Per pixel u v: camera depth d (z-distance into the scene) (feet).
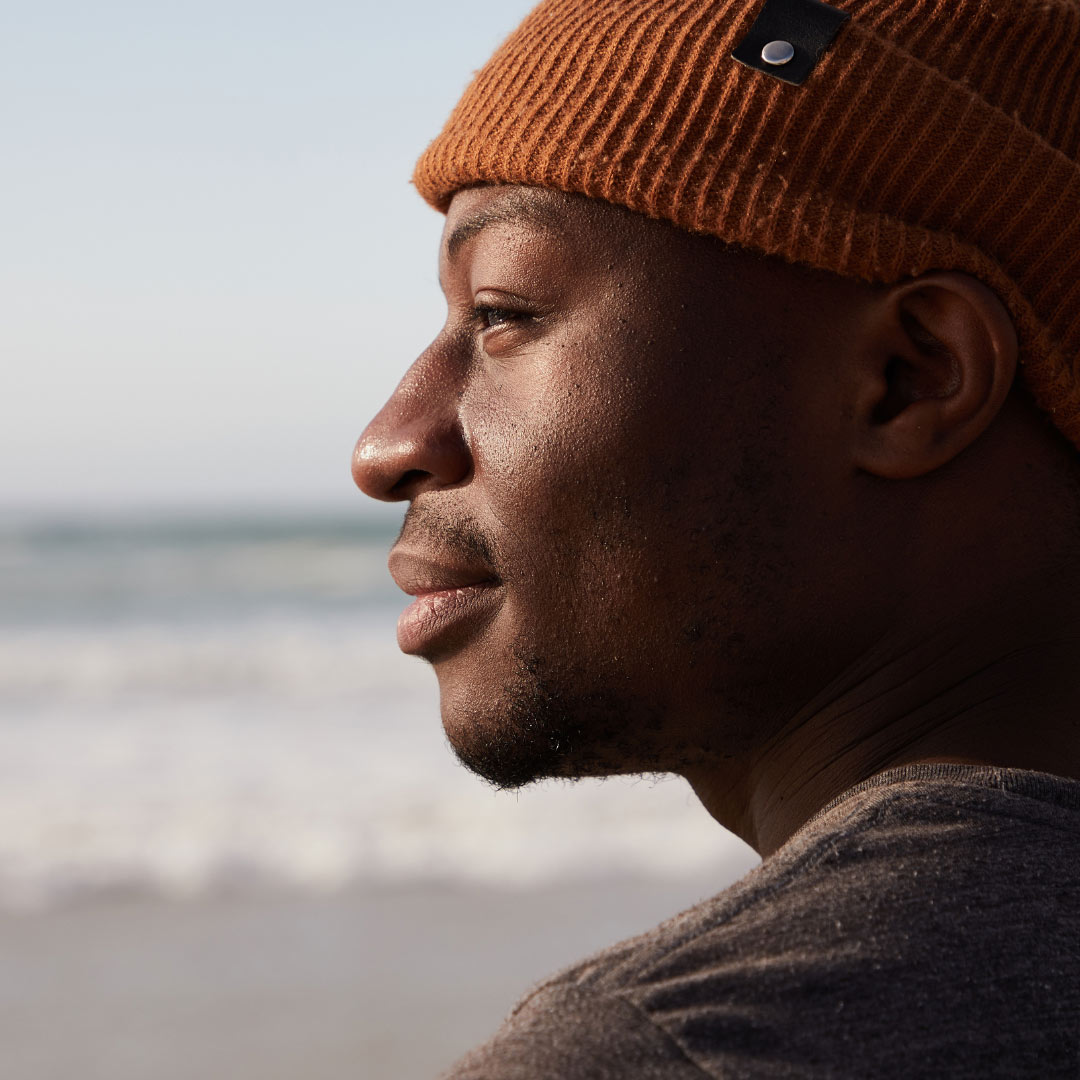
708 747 3.29
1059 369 3.12
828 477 3.12
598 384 3.14
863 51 3.16
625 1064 2.12
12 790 31.63
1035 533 3.18
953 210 3.12
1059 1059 2.25
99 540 142.31
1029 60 3.27
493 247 3.35
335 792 30.99
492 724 3.33
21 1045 17.04
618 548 3.14
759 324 3.12
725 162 3.12
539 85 3.35
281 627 69.97
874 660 3.14
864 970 2.26
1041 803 2.66
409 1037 17.26
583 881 24.16
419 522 3.45
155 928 21.89
